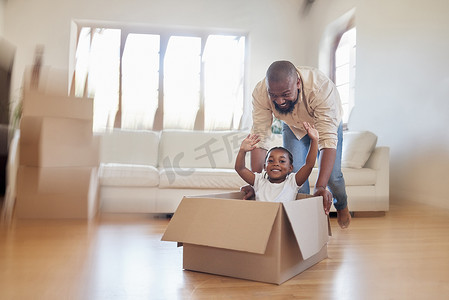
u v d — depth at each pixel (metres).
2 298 1.19
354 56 4.76
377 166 3.14
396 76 3.91
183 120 5.33
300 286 1.34
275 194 1.74
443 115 3.35
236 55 5.52
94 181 2.82
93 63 5.08
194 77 5.41
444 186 3.33
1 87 4.70
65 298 1.19
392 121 3.96
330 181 2.15
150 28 5.29
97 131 3.49
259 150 2.03
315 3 5.31
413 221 2.79
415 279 1.42
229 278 1.42
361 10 4.41
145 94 5.16
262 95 1.97
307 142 2.10
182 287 1.31
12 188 3.19
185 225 1.47
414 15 3.67
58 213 2.71
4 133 3.71
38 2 4.98
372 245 2.00
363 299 1.21
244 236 1.36
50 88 2.71
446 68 3.32
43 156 2.66
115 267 1.55
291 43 5.52
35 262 1.61
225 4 5.42
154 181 2.97
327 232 1.68
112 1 5.18
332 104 1.85
